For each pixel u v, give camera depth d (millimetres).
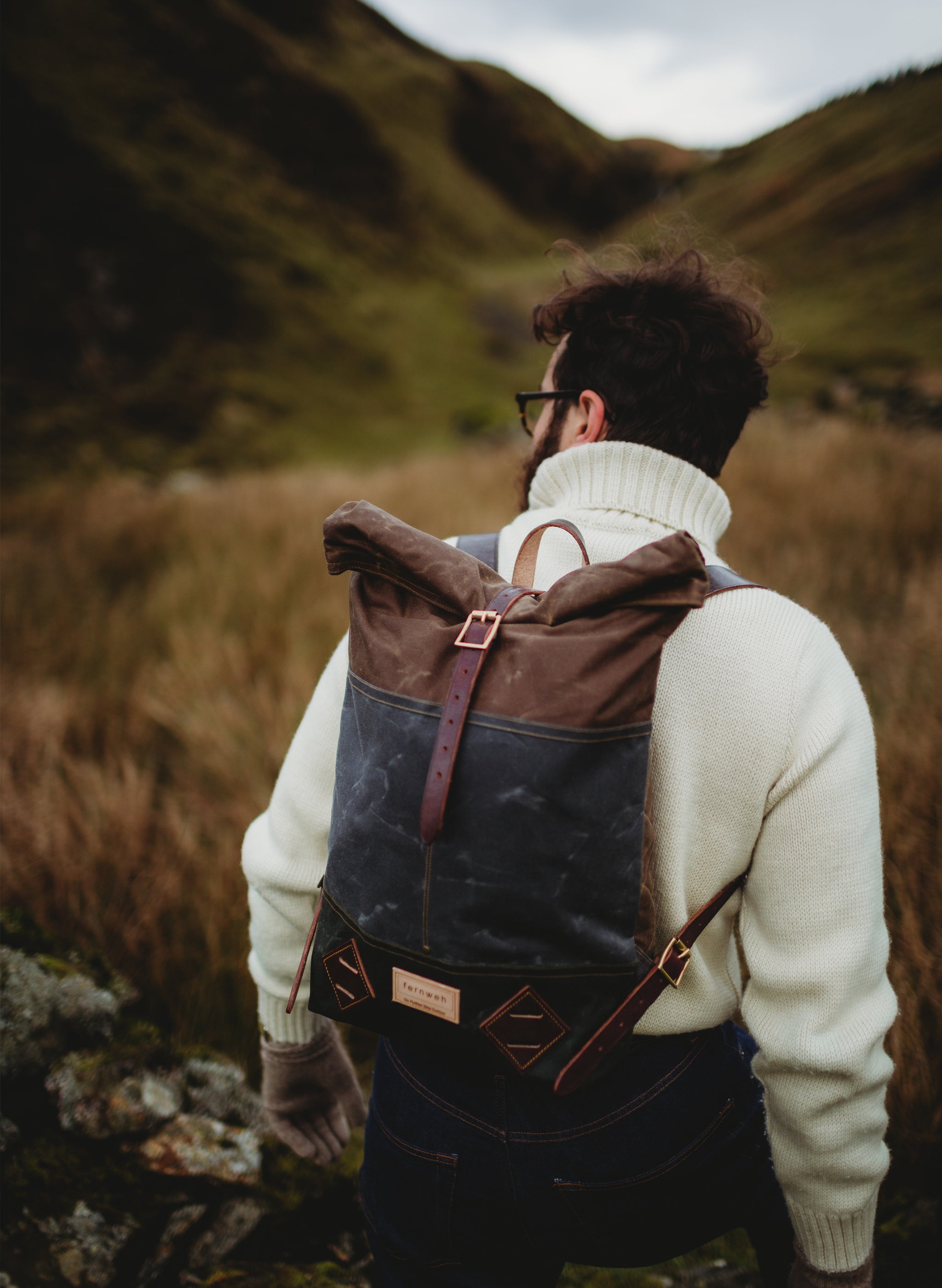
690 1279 1225
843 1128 640
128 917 1742
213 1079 1403
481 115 49344
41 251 16875
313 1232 1257
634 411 752
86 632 3328
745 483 4730
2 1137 1165
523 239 41469
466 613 617
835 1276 708
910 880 1579
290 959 826
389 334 23031
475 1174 709
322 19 45938
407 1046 765
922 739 1886
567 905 559
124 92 24609
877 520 3807
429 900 577
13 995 1280
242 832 2025
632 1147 685
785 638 621
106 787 2146
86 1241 1099
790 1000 630
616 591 555
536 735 554
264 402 17047
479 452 8289
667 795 625
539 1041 588
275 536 4512
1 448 12141
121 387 15477
